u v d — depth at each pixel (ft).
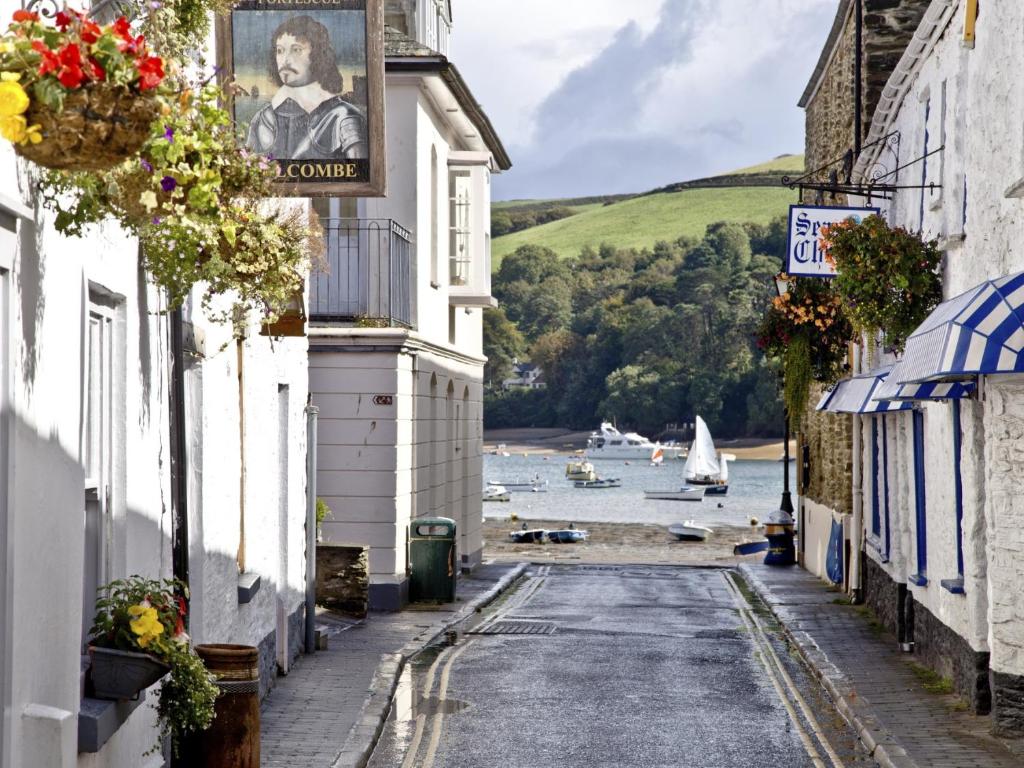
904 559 60.85
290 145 43.19
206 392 37.83
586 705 46.52
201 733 31.68
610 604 82.28
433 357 86.38
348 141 43.21
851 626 67.51
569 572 110.63
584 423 530.27
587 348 532.73
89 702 26.32
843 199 87.10
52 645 23.86
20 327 21.95
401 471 76.95
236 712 31.81
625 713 45.06
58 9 23.21
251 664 32.17
